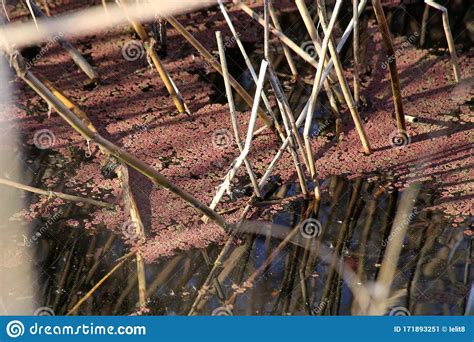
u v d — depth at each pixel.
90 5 4.48
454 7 4.47
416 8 4.48
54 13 4.43
